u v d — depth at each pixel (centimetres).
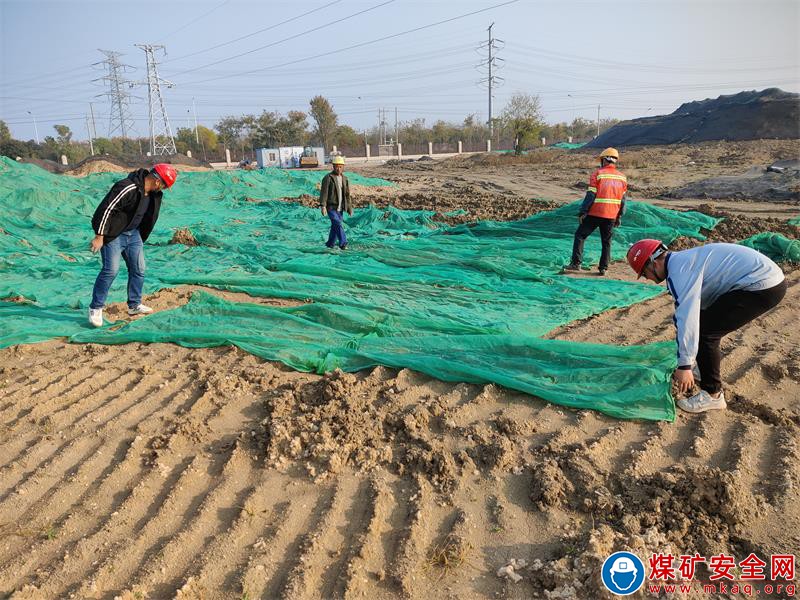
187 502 361
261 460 404
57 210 1466
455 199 1869
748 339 600
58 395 497
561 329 659
